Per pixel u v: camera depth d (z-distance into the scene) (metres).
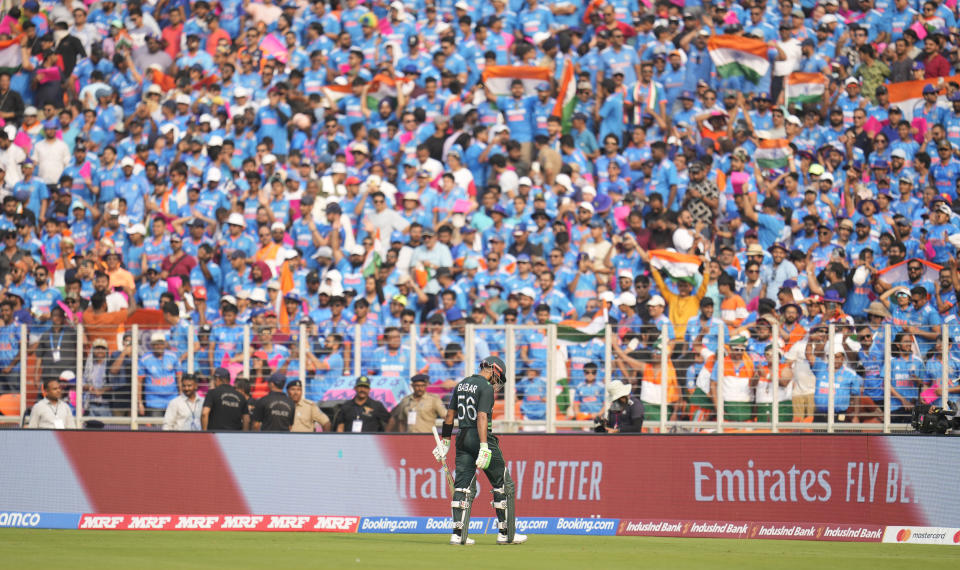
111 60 107.12
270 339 70.62
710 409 67.38
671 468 57.31
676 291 76.75
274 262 85.25
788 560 43.44
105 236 91.38
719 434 56.84
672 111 95.88
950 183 86.62
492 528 58.56
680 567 40.12
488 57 99.31
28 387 71.62
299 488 59.75
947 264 80.19
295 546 47.66
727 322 74.06
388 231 87.94
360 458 59.59
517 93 94.56
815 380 66.56
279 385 66.06
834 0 99.81
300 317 78.12
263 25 107.44
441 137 93.81
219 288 86.44
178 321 77.81
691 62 96.69
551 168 90.88
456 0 107.94
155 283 85.06
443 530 58.19
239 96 97.94
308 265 86.69
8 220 92.31
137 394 70.62
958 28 97.31
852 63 97.06
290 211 90.31
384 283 81.50
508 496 49.88
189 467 60.41
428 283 82.25
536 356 69.12
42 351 71.81
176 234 89.81
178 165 93.25
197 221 90.00
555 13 104.31
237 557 42.19
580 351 68.50
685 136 91.94
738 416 66.81
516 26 104.06
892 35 98.81
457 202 87.19
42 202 96.81
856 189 86.50
